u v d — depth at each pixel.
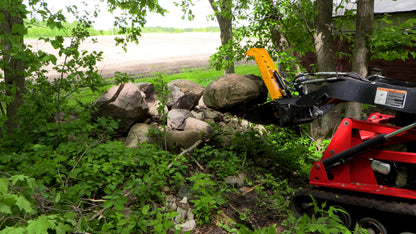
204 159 5.17
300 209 4.02
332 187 3.69
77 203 3.22
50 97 4.83
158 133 5.14
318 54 6.67
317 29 6.60
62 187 3.22
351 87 3.43
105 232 2.78
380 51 5.87
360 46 5.97
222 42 11.77
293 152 5.77
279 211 4.09
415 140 3.51
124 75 5.41
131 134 5.34
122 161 4.04
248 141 5.84
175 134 5.41
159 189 4.09
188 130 5.56
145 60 24.77
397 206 3.21
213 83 7.09
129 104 5.49
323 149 6.36
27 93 4.87
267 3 6.91
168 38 46.12
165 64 22.66
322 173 3.77
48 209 2.75
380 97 3.25
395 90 3.14
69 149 4.07
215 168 5.02
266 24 7.48
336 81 3.74
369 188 3.51
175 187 4.28
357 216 3.60
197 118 6.70
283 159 5.62
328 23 6.52
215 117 6.86
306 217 2.64
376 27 6.19
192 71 19.00
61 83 4.73
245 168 5.25
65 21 3.81
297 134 7.12
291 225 3.71
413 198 3.20
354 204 3.42
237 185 4.67
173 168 4.30
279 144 6.45
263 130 6.61
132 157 4.34
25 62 3.68
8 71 4.37
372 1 5.78
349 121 3.69
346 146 3.72
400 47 5.71
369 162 3.63
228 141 5.90
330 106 4.64
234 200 4.32
